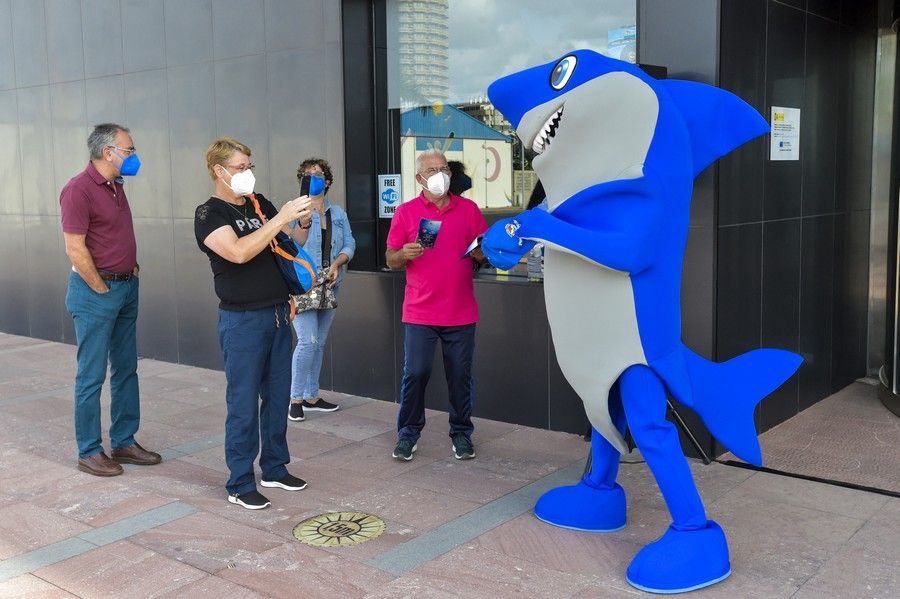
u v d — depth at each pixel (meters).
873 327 6.72
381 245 6.59
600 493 3.94
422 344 4.85
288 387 4.48
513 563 3.61
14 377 7.46
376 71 6.48
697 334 4.76
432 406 6.08
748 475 4.59
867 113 6.42
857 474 4.63
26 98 8.97
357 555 3.71
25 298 9.48
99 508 4.32
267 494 4.47
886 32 6.39
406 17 6.25
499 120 5.79
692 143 3.56
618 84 3.27
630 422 3.52
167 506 4.33
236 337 4.21
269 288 4.24
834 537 3.78
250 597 3.36
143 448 5.17
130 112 7.96
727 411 3.60
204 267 7.55
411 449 4.97
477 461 4.93
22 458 5.16
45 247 9.13
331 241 5.75
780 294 5.39
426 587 3.40
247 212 4.31
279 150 6.84
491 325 5.66
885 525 3.91
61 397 6.72
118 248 4.77
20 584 3.50
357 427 5.68
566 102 3.37
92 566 3.66
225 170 4.20
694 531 3.42
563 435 5.39
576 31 5.41
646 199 3.27
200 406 6.35
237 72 7.04
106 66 8.10
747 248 4.97
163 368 7.71
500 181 5.84
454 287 4.80
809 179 5.64
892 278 5.81
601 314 3.46
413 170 6.36
